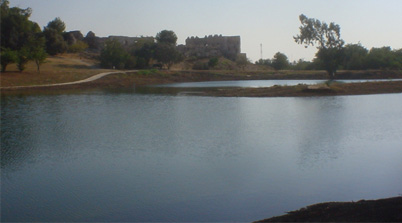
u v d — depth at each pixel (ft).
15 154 52.47
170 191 37.70
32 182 40.78
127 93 156.76
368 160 47.70
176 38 388.98
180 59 318.24
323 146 55.62
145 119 83.05
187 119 82.64
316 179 40.65
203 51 392.47
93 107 106.42
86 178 41.96
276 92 140.56
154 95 146.00
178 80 256.52
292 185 38.86
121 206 34.14
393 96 130.11
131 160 49.14
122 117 86.43
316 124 74.43
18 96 142.31
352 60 300.81
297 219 27.40
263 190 37.63
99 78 220.02
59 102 120.78
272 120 80.23
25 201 35.42
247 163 47.11
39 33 310.86
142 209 33.45
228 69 342.23
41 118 85.35
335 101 116.26
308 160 48.19
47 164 47.62
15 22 288.51
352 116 84.23
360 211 26.73
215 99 127.54
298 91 140.05
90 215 32.24
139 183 40.16
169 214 32.35
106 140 61.05
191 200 35.37
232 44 410.31
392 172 42.57
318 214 27.86
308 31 252.62
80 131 68.95
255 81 254.06
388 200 28.96
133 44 362.94
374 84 152.05
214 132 67.36
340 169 44.11
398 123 74.08
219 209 33.24
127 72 246.88
